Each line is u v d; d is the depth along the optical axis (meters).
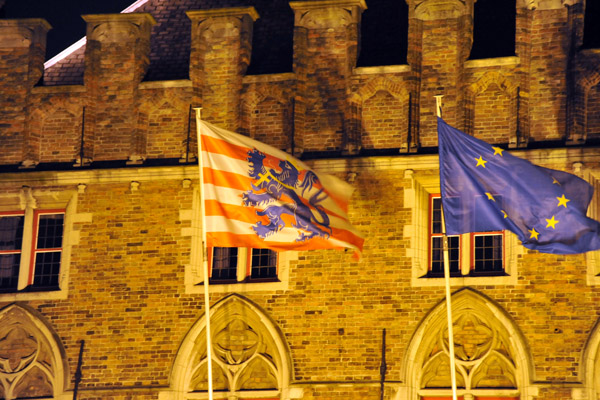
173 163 34.12
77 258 33.97
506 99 32.84
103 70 35.00
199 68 34.47
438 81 33.34
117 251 33.84
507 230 29.95
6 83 35.28
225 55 34.56
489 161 29.73
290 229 31.19
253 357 32.72
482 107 32.94
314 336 32.41
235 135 31.62
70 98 34.81
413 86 33.31
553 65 32.75
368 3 35.47
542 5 33.09
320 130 33.62
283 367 32.34
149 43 35.28
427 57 33.53
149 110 34.53
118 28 35.16
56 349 33.41
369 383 31.88
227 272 33.53
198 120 31.45
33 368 33.53
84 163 34.47
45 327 33.59
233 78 34.38
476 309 31.89
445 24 33.56
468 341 31.88
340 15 34.16
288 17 35.75
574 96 32.28
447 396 31.70
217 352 32.91
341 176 33.12
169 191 33.97
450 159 29.89
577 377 30.94
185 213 33.78
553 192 29.38
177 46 35.78
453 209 29.66
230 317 33.03
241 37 34.56
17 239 34.62
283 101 33.94
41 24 35.44
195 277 33.38
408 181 32.88
